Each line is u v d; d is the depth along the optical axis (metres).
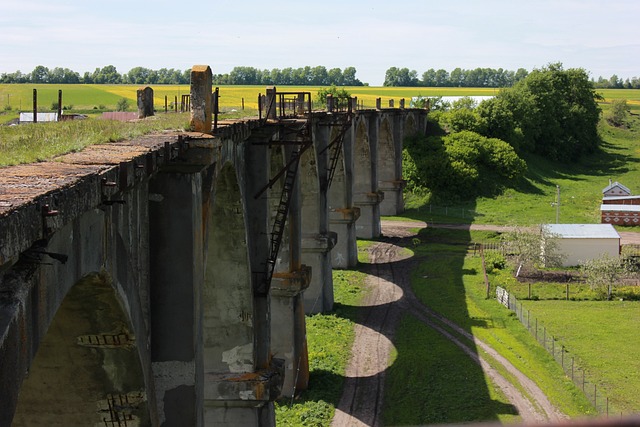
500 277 54.22
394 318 44.94
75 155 13.93
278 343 33.72
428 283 52.88
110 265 13.48
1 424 8.23
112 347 14.88
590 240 56.84
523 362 37.72
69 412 15.48
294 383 33.50
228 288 26.78
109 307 14.17
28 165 12.49
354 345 40.09
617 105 145.12
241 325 26.84
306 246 44.47
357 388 34.38
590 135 113.38
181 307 17.33
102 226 12.98
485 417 30.83
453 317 45.22
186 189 17.27
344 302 48.12
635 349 38.88
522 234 58.41
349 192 55.78
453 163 82.00
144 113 34.72
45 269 10.17
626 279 52.75
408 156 84.44
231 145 24.12
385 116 70.94
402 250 63.09
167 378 17.38
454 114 94.75
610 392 33.16
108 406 15.53
